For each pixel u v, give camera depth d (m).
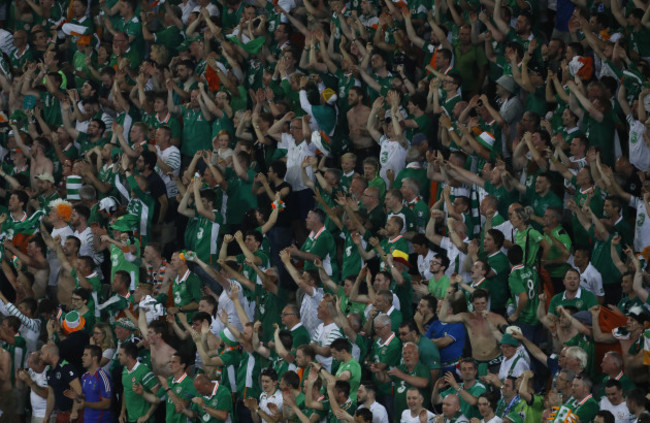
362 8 65.25
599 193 49.59
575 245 49.72
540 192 50.34
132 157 62.72
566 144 52.84
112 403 52.72
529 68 55.19
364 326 48.19
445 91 58.19
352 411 45.00
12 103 71.88
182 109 63.84
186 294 54.22
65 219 61.03
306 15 66.50
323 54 62.25
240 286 52.66
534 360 45.03
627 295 45.56
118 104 67.38
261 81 64.44
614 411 40.38
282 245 56.81
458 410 43.09
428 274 50.97
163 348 51.38
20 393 55.72
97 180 62.62
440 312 46.59
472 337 46.22
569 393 41.19
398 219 50.94
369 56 59.97
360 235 52.12
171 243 60.66
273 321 52.50
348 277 49.94
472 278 48.69
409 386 45.50
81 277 56.94
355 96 59.09
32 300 56.88
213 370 50.47
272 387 47.56
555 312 45.72
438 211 50.94
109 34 73.69
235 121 62.28
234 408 49.97
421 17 63.41
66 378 52.34
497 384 43.22
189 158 63.47
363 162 55.72
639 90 52.25
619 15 56.97
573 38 58.66
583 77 54.06
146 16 70.31
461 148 55.19
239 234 53.16
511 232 49.88
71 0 74.25
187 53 67.75
